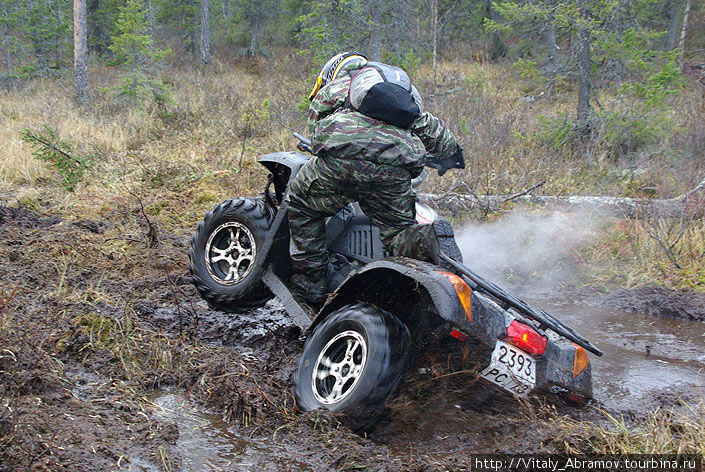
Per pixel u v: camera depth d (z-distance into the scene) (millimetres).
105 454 2818
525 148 10891
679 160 9656
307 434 3127
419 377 3566
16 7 21875
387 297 3512
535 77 12125
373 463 2941
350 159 3371
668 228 7129
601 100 13234
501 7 11727
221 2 30922
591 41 11312
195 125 12750
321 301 3986
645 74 11836
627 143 10617
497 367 3250
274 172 4320
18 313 4273
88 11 27344
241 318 4898
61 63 23359
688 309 5609
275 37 30734
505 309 3516
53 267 5473
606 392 3982
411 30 19141
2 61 24234
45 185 8945
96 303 4656
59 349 3902
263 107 12250
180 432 3189
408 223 3646
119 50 15695
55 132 11273
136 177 9219
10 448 2650
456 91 14523
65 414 3109
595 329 5270
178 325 4656
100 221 7316
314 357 3445
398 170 3428
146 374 3775
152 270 5832
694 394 3965
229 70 25328
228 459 2963
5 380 3344
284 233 4133
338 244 4129
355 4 14539
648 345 4879
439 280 3104
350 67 3596
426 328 3502
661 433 3150
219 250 4441
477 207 7949
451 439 3273
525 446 3123
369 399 3064
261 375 3836
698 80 18078
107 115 14047
